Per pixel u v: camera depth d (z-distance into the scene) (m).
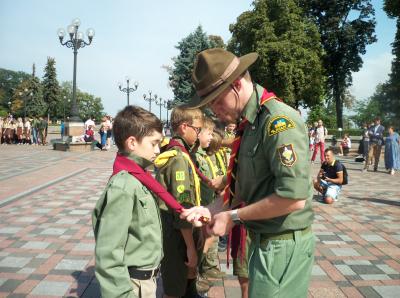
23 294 3.65
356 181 11.70
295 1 40.31
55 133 44.16
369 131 14.66
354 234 5.84
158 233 2.14
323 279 4.13
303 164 1.69
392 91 46.41
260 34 35.09
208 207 2.26
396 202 8.28
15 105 79.38
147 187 2.10
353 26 42.28
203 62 1.85
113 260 1.90
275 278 1.87
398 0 29.02
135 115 2.16
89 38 20.44
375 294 3.77
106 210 1.96
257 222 1.91
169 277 2.91
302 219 1.87
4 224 6.00
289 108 1.80
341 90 43.91
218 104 1.91
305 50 34.81
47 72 75.75
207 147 3.84
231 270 4.32
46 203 7.50
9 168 12.62
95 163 14.54
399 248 5.18
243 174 1.93
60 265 4.36
